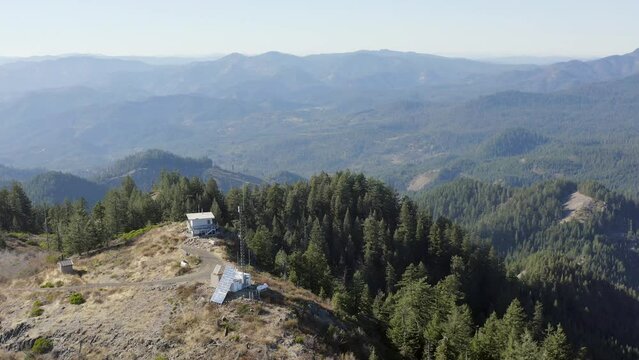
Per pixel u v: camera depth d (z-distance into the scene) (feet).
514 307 288.51
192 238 330.34
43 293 261.85
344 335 213.87
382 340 261.85
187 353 189.67
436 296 284.41
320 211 519.60
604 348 447.83
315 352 190.60
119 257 314.55
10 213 534.78
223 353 185.98
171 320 213.25
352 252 456.04
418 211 547.49
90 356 200.75
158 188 618.44
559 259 614.75
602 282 600.39
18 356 210.38
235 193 507.71
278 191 526.98
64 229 393.50
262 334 195.72
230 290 229.45
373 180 557.74
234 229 377.71
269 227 489.26
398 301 285.64
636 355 471.62
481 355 238.89
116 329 214.48
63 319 231.30
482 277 467.93
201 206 487.61
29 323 230.89
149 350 196.65
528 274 568.82
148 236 358.84
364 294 293.64
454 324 244.01
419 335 253.65
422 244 486.38
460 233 501.15
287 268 327.88
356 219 489.67
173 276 265.34
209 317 208.74
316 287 311.47
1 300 264.52
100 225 365.20
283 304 224.94
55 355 206.80
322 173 599.98
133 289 251.80
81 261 321.11
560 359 236.22
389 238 470.39
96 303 243.40
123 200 474.49
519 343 238.89
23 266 341.00
